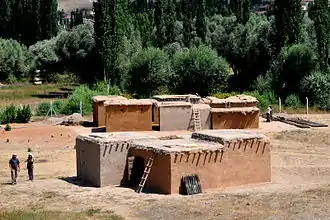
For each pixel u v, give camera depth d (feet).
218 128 144.66
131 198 79.20
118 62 220.23
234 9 295.89
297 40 220.64
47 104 181.16
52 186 89.45
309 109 188.24
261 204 71.97
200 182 82.43
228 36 244.01
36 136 138.72
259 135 88.69
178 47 264.52
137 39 276.21
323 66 208.54
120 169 88.33
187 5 335.88
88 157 90.99
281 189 81.76
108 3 217.15
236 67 233.14
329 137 132.26
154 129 145.18
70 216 68.23
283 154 114.83
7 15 375.25
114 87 209.15
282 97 206.80
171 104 143.02
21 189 87.81
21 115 161.48
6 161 113.19
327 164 104.99
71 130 145.59
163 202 75.77
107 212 71.61
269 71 215.10
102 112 152.66
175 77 215.10
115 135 92.84
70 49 281.74
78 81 283.18
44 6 362.33
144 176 84.02
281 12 215.92
